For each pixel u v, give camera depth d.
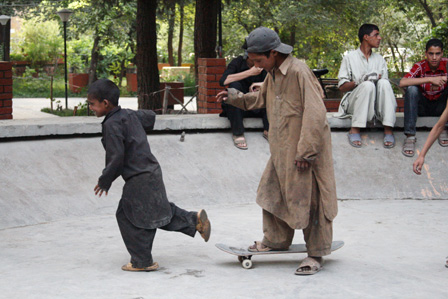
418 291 4.01
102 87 4.38
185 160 7.26
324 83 12.64
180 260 4.84
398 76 19.41
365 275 4.37
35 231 5.78
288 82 4.35
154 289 4.09
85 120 7.46
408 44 28.80
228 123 7.70
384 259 4.80
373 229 5.76
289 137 4.37
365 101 7.40
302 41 29.30
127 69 32.72
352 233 5.62
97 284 4.22
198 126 7.62
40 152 6.88
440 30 12.45
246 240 5.36
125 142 4.42
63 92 29.69
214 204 6.84
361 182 7.26
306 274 4.38
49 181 6.59
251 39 4.34
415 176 7.35
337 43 28.92
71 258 4.91
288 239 4.63
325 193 4.38
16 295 3.99
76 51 36.09
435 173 7.40
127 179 4.45
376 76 7.42
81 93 29.72
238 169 7.30
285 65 4.36
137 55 14.73
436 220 6.10
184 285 4.18
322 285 4.14
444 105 7.64
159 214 4.48
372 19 29.31
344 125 7.71
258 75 7.36
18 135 6.91
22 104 24.12
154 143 7.38
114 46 32.44
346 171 7.34
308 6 25.98
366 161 7.45
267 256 4.97
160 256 4.96
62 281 4.29
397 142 7.69
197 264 4.72
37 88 30.62
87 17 29.56
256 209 6.62
